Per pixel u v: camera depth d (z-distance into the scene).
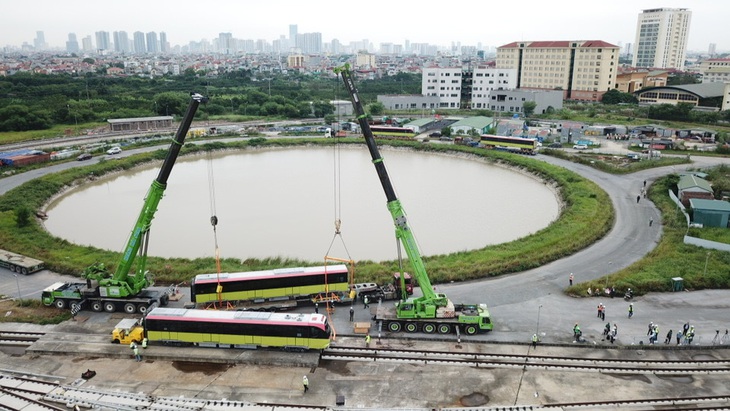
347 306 50.81
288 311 49.38
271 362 40.84
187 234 72.88
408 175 111.81
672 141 133.62
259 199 90.94
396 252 66.25
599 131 150.50
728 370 40.16
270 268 59.00
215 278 48.22
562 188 96.19
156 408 34.91
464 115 197.00
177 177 109.44
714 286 54.53
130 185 103.69
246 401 36.06
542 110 196.62
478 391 37.47
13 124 149.88
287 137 155.50
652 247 66.00
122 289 48.62
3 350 42.97
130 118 164.38
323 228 75.25
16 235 69.19
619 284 53.56
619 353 42.47
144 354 41.75
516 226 76.75
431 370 40.19
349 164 124.00
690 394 37.06
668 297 52.44
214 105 196.25
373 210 84.25
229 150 140.12
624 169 106.25
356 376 39.34
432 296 45.62
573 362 41.28
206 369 40.31
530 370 40.12
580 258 62.75
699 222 72.81
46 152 119.94
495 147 135.25
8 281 56.34
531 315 48.56
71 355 42.09
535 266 60.00
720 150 122.50
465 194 95.50
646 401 36.22
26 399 35.97
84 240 70.94
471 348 43.31
